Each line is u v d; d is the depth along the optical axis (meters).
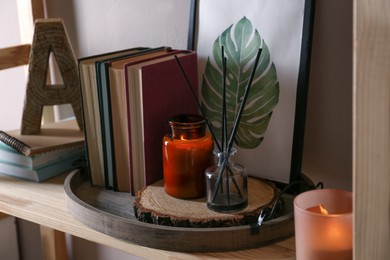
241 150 1.04
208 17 1.05
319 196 0.84
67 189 1.01
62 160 1.16
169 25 1.16
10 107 1.51
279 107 0.99
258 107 1.01
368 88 0.66
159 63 0.97
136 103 0.97
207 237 0.84
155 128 0.99
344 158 1.00
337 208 0.84
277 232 0.87
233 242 0.85
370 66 0.65
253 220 0.88
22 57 1.30
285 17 0.97
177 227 0.86
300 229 0.79
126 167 1.04
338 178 1.02
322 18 0.97
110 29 1.24
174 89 1.02
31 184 1.12
